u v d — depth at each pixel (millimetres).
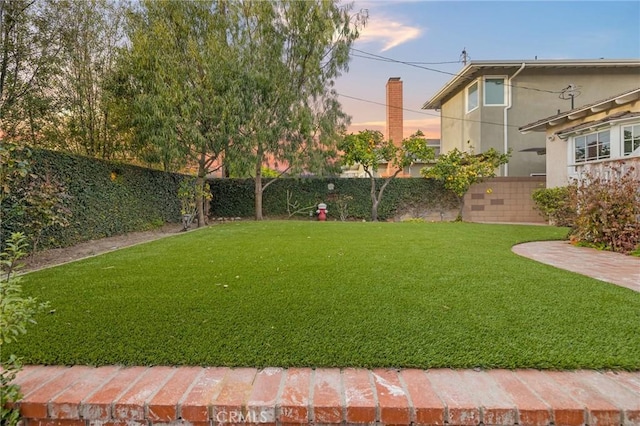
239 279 3572
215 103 9664
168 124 9156
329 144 12375
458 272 3795
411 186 14031
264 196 14250
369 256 4750
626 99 8664
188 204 10492
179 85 9453
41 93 7883
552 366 1902
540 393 1694
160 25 9195
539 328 2322
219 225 10656
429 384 1778
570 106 14922
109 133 9508
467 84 16297
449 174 13031
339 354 2029
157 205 10492
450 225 9859
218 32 10195
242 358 2004
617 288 3213
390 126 18312
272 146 11789
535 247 6188
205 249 5617
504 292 3064
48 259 5609
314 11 11445
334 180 14203
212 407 1660
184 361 1993
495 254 4891
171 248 5820
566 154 10805
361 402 1651
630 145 8516
